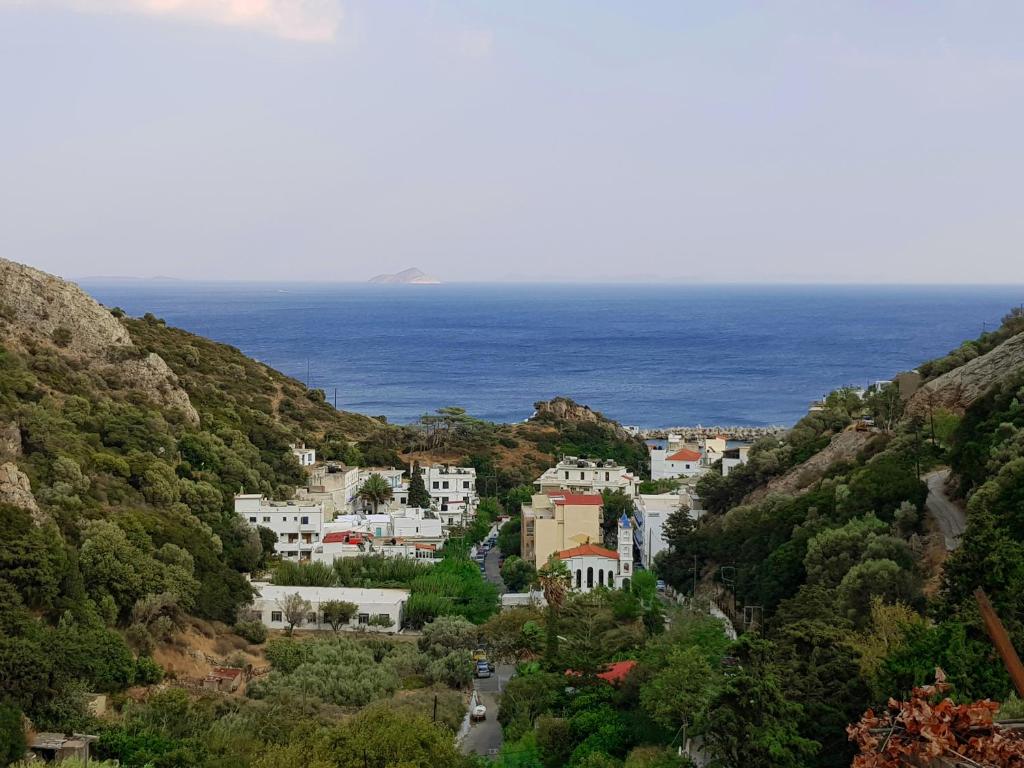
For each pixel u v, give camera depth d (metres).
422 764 73.50
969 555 72.62
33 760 80.00
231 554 141.75
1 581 96.06
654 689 81.69
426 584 139.50
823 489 131.50
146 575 112.94
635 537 169.00
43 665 89.00
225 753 83.69
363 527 167.38
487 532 182.62
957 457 116.94
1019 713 55.31
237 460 169.25
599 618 115.88
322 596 134.00
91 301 193.62
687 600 123.50
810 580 101.25
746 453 193.00
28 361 165.38
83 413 153.38
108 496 131.38
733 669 78.75
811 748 62.12
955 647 62.41
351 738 75.12
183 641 112.06
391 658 115.81
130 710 91.31
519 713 95.69
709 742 70.81
